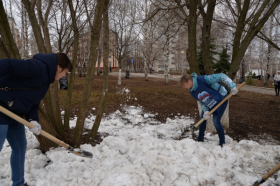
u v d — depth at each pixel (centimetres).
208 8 416
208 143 369
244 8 422
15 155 224
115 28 1339
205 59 430
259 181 216
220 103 319
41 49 318
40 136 295
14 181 226
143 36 1544
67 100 342
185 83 328
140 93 1019
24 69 184
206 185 240
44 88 211
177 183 239
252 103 801
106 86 349
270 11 405
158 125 492
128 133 410
